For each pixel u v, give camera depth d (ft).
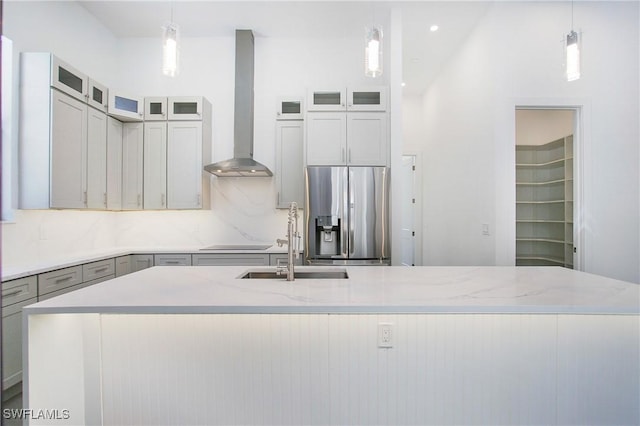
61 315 4.36
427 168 16.35
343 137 10.90
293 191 11.85
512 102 9.85
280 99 11.82
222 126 12.46
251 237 12.45
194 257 10.73
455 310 4.09
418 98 17.04
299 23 11.56
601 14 9.89
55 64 8.58
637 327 4.76
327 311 4.08
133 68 12.44
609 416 4.74
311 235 10.16
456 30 11.50
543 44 9.88
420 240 16.74
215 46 12.50
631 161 9.93
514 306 4.09
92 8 10.75
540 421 4.74
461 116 12.30
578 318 4.75
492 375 4.75
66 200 8.96
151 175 11.40
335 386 4.74
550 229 13.41
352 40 12.55
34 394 4.01
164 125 11.41
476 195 11.09
